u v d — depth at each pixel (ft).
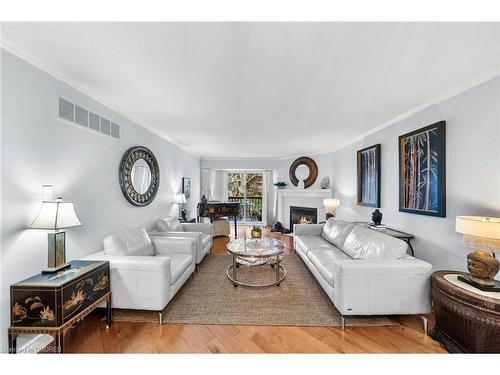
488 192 6.43
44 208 5.50
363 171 13.42
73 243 7.06
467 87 6.94
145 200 11.48
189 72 6.28
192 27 4.44
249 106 8.90
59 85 6.48
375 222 11.10
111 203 9.00
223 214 18.69
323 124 11.35
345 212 16.24
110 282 6.79
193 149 18.61
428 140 8.48
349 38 4.78
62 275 5.50
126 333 6.36
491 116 6.33
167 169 14.58
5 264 5.08
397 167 10.55
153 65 5.93
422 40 4.85
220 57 5.53
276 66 5.94
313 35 4.69
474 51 5.27
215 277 10.55
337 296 6.80
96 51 5.32
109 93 7.73
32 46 5.13
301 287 9.45
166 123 11.27
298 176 21.47
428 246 8.61
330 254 9.78
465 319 5.24
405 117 9.88
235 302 8.16
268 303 8.10
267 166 23.65
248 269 11.67
